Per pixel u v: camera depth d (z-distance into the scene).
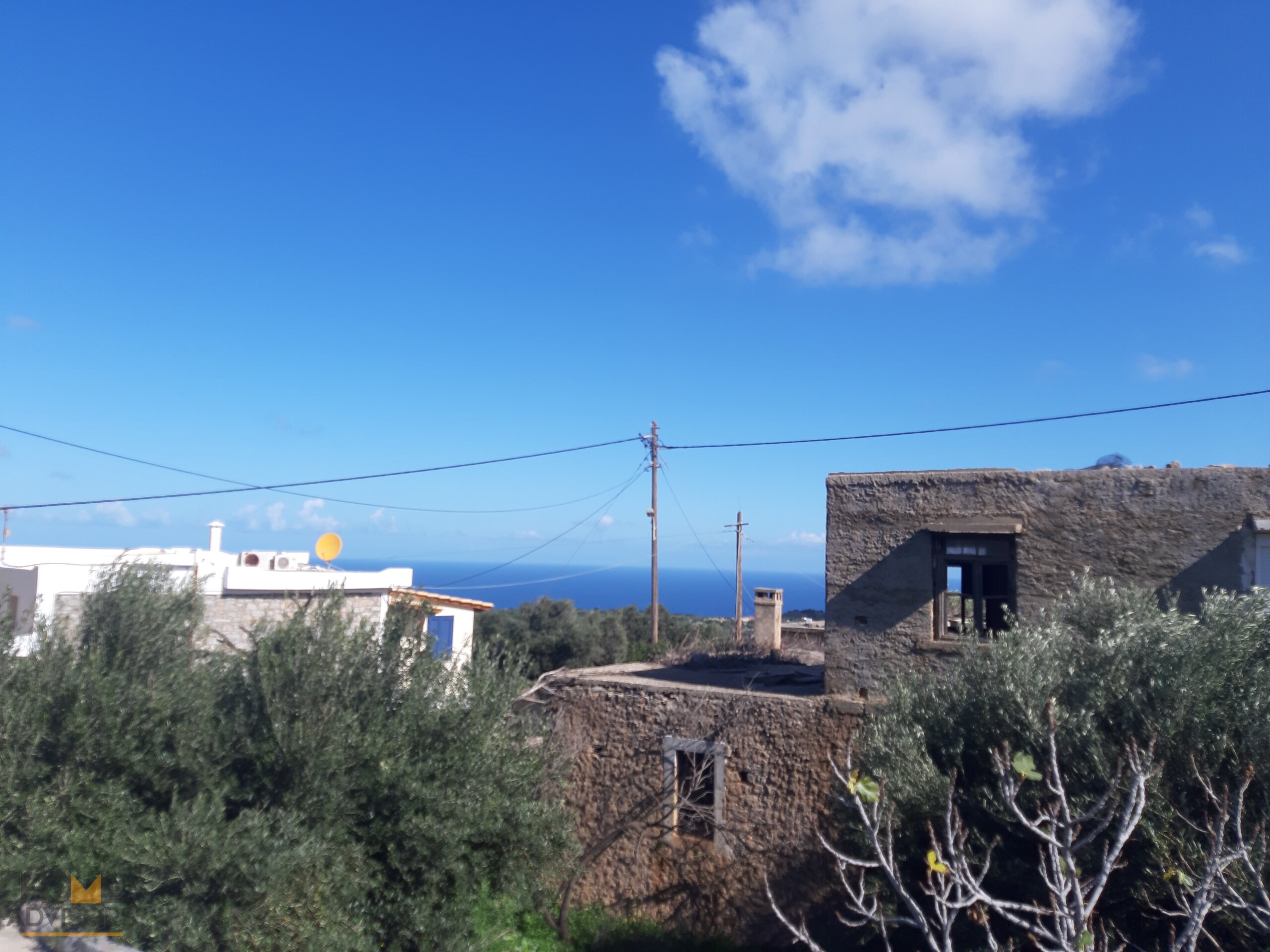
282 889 7.38
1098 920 6.92
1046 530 10.48
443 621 20.95
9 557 16.31
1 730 7.48
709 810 11.62
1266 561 9.42
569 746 12.42
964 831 7.45
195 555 17.33
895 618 11.16
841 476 11.77
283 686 8.23
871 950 9.64
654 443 26.53
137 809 7.86
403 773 8.33
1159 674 7.17
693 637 20.94
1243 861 5.85
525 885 9.43
